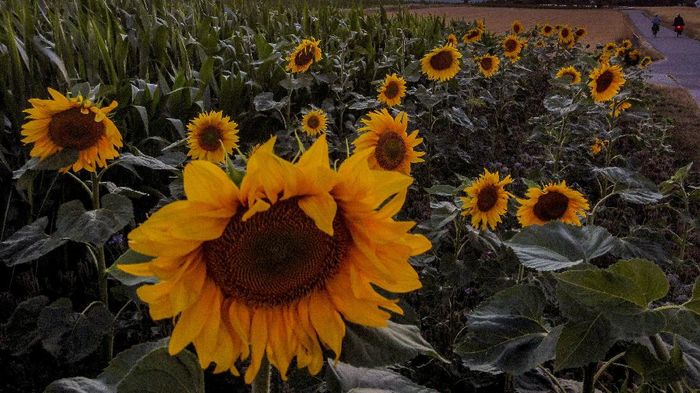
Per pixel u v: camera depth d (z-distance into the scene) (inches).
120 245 68.1
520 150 136.9
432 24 226.4
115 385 24.4
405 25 218.4
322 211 18.4
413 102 149.3
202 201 18.3
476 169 121.4
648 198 55.1
